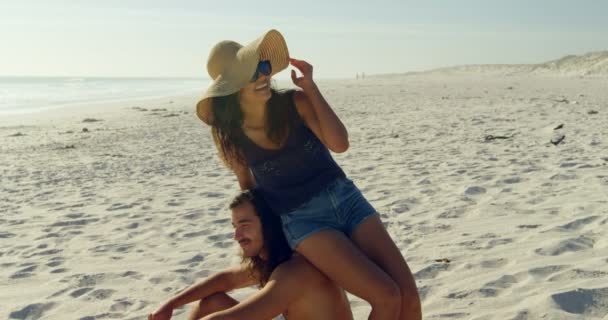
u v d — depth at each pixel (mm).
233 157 3051
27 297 4711
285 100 2928
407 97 31844
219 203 7711
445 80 71750
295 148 2928
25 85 106500
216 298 3102
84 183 10039
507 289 4051
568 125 13453
